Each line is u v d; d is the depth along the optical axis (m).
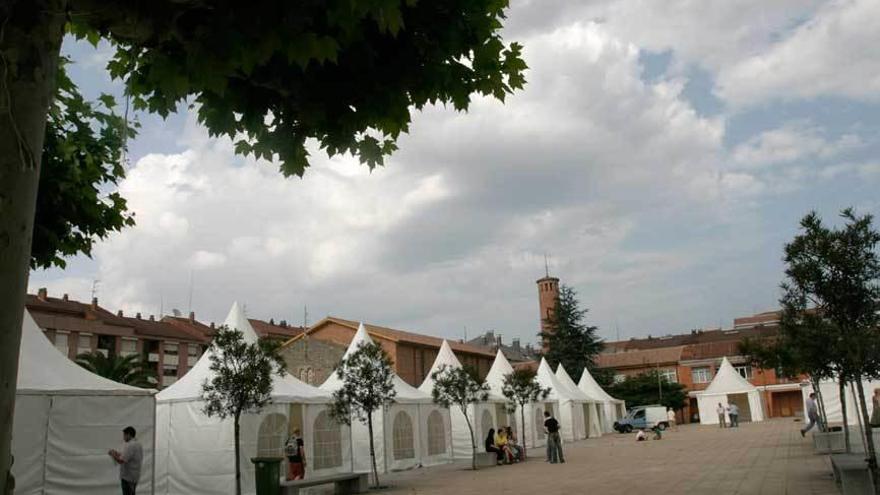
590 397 45.03
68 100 7.54
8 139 2.56
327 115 4.88
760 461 18.72
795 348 10.80
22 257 2.53
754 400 49.41
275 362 15.35
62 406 12.40
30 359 12.58
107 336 56.12
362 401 17.95
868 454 10.15
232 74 4.16
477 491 15.41
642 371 67.25
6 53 2.62
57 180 7.20
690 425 52.16
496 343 112.06
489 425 28.84
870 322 10.37
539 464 22.78
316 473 19.39
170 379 62.19
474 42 4.80
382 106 4.79
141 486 13.43
